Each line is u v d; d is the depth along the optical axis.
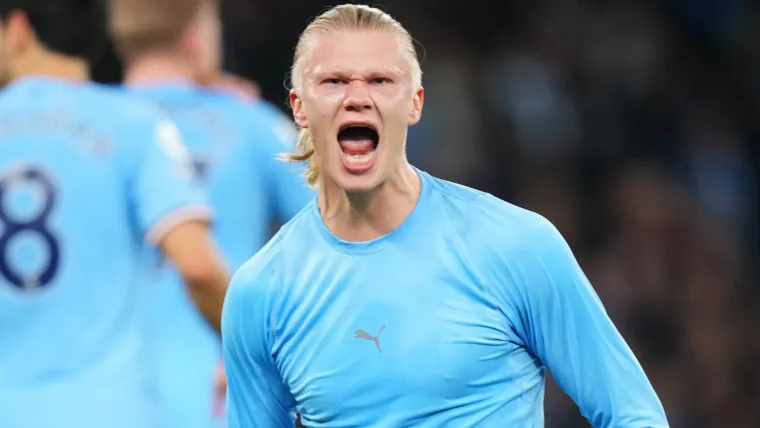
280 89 37.25
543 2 40.59
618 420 10.02
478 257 9.97
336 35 9.84
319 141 9.94
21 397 12.94
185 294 16.12
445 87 38.00
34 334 13.06
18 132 13.45
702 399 31.14
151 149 13.60
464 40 39.94
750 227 37.41
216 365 16.22
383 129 9.81
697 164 38.06
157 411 13.43
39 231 13.19
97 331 13.20
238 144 16.95
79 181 13.34
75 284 13.19
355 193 10.00
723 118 39.34
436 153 36.75
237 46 37.12
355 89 9.73
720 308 32.50
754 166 38.72
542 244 9.93
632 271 33.28
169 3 16.77
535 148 37.56
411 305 9.95
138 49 17.17
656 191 35.19
